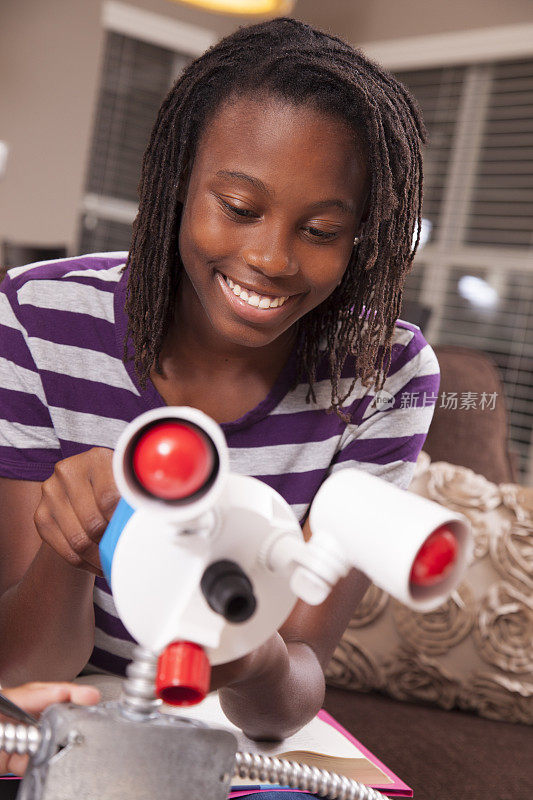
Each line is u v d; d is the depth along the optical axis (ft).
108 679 3.07
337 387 3.08
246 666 2.00
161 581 1.40
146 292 2.88
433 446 5.56
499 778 3.75
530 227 17.95
